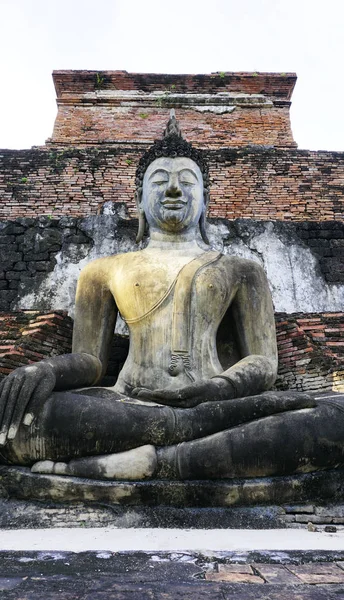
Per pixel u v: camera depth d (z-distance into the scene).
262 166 12.43
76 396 4.69
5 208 11.97
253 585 2.21
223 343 6.20
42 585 2.19
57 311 7.55
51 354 7.22
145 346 5.71
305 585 2.22
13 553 2.79
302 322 7.71
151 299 5.79
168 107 14.31
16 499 4.46
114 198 12.18
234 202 12.10
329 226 9.16
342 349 7.41
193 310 5.75
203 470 4.43
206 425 4.64
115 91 14.38
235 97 14.40
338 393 5.21
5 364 6.63
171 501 4.36
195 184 6.50
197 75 14.48
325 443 4.57
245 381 5.14
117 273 6.09
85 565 2.53
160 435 4.57
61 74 14.25
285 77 14.53
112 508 4.33
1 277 8.52
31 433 4.53
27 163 12.42
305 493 4.51
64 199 12.12
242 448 4.46
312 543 3.20
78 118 14.05
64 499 4.37
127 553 2.79
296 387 7.23
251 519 4.29
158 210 6.39
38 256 8.62
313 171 12.39
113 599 2.04
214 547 3.03
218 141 13.94
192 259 6.10
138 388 5.22
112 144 13.71
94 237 8.71
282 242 8.99
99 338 6.05
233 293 6.02
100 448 4.52
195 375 5.51
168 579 2.30
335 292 8.77
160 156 6.59
